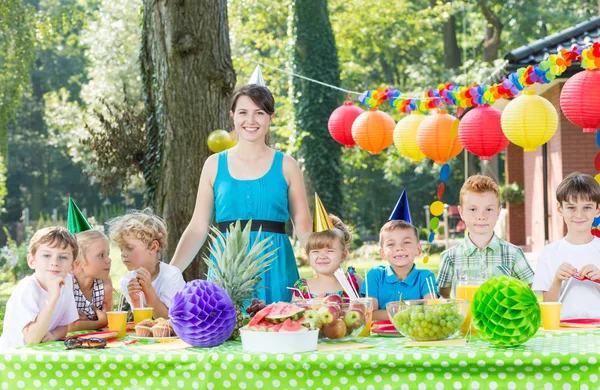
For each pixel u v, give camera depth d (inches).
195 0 292.8
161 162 297.0
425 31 1321.4
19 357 107.3
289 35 844.6
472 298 119.0
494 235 167.9
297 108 837.2
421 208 1485.0
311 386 101.8
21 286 127.0
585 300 152.1
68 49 1622.8
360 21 1103.0
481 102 205.0
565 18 1188.5
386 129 241.8
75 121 1238.3
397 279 157.8
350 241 182.1
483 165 887.7
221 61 297.3
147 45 311.0
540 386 99.2
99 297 156.1
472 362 99.3
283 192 160.2
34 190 1643.7
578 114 180.5
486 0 1188.5
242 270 120.7
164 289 153.3
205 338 111.3
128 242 151.6
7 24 522.9
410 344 109.5
